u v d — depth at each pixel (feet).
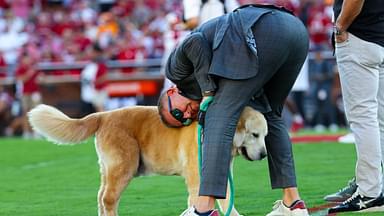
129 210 37.40
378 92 35.14
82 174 52.39
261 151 31.45
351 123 34.45
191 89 32.48
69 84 99.25
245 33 29.91
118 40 103.55
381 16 33.50
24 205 40.52
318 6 102.83
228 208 31.83
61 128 35.01
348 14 32.78
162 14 115.96
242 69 29.86
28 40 109.29
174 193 42.57
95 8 122.83
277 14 30.68
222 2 55.93
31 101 95.25
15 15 119.75
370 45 33.45
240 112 30.22
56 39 110.52
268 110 32.09
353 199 34.40
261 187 42.91
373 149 33.91
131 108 35.01
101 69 95.81
